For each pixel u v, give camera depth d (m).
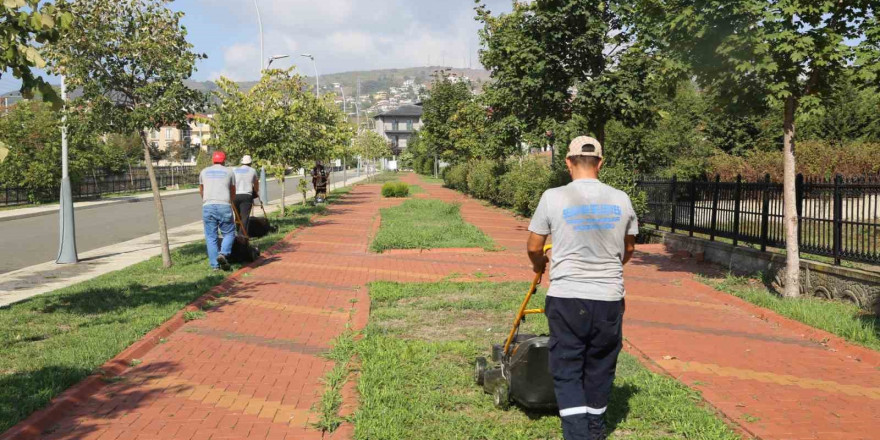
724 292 9.41
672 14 9.12
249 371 5.94
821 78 8.77
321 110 28.31
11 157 32.22
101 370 5.66
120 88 11.02
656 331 7.32
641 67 14.48
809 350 6.60
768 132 29.78
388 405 4.95
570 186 3.96
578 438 3.82
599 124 15.75
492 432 4.43
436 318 7.88
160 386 5.49
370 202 31.17
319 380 5.69
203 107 11.57
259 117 19.64
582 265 3.82
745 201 11.27
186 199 38.66
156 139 88.12
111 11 10.72
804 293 9.37
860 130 27.09
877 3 8.16
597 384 3.94
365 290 9.77
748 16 8.37
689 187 13.66
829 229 8.95
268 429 4.64
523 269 11.83
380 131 136.00
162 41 10.94
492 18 21.80
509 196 24.55
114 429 4.59
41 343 6.49
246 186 13.10
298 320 7.95
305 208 25.67
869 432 4.46
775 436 4.39
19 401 4.80
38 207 31.14
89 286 9.59
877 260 8.12
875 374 5.82
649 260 12.83
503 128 20.25
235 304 8.76
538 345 4.46
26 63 5.77
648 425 4.59
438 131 45.44
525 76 15.67
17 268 12.81
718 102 9.68
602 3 14.89
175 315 7.74
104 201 35.56
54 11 6.04
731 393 5.26
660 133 26.77
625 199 3.91
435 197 35.22
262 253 13.34
